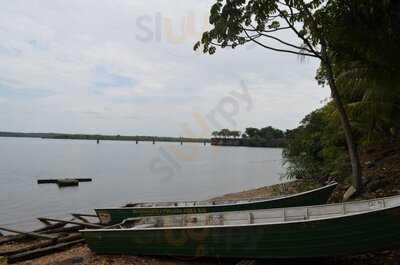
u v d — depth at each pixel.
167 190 26.55
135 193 25.25
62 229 12.31
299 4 9.10
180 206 11.40
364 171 12.18
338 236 6.36
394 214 5.97
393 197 6.85
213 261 7.53
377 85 10.46
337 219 6.31
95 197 23.67
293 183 17.06
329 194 9.95
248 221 8.19
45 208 19.83
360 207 7.21
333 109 14.55
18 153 82.06
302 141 16.98
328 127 15.34
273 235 6.76
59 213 18.47
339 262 6.84
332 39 9.62
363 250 6.29
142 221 9.16
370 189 10.01
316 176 14.95
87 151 97.12
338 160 14.23
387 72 9.92
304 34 9.98
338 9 9.68
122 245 8.08
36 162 55.81
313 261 7.00
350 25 9.66
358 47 9.66
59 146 134.00
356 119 13.77
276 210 8.04
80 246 10.07
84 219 13.88
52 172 40.56
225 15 9.00
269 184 29.06
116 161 59.66
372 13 9.88
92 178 34.69
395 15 9.87
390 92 10.43
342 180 12.65
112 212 11.71
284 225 6.67
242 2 8.89
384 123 14.01
